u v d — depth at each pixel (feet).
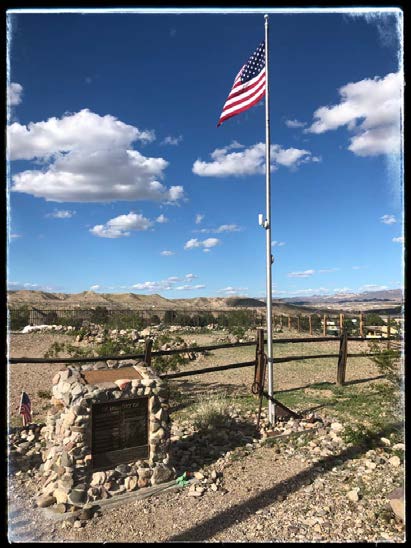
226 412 25.17
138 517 15.07
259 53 26.11
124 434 17.26
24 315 88.89
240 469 19.16
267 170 25.27
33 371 40.50
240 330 73.97
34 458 19.67
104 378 17.84
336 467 19.17
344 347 35.12
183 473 18.39
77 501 15.60
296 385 35.40
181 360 39.63
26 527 14.25
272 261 25.59
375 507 15.46
